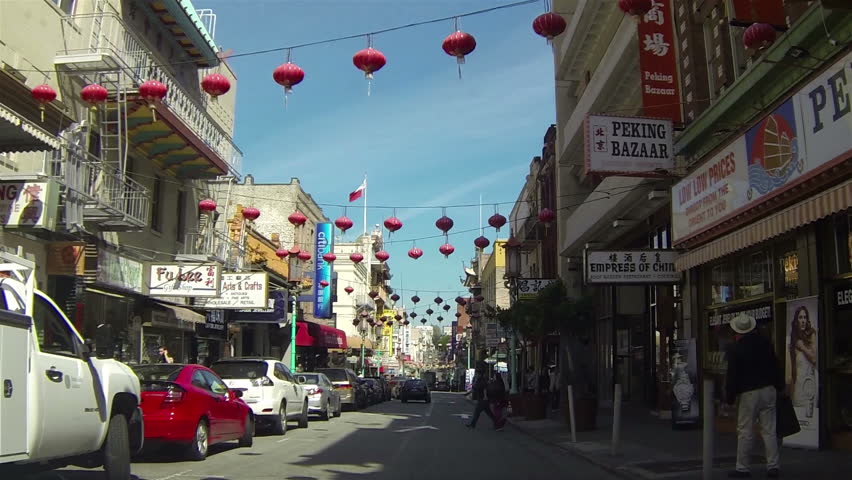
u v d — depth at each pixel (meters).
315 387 22.80
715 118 14.60
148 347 21.64
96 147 18.94
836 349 11.82
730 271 15.84
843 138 10.27
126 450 8.82
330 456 13.20
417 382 41.78
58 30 17.17
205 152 22.19
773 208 12.41
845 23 10.73
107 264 18.25
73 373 7.59
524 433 19.81
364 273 71.25
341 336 42.06
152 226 22.28
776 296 13.62
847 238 11.73
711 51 16.16
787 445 12.21
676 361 17.02
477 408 21.66
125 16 20.42
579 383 19.88
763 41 12.59
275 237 36.75
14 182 14.57
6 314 6.35
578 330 19.92
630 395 25.97
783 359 13.34
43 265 16.38
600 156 16.34
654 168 16.53
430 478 10.62
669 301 20.11
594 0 24.92
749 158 13.09
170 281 20.81
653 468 10.81
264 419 17.20
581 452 13.55
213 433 12.81
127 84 18.45
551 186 37.06
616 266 17.95
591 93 23.80
